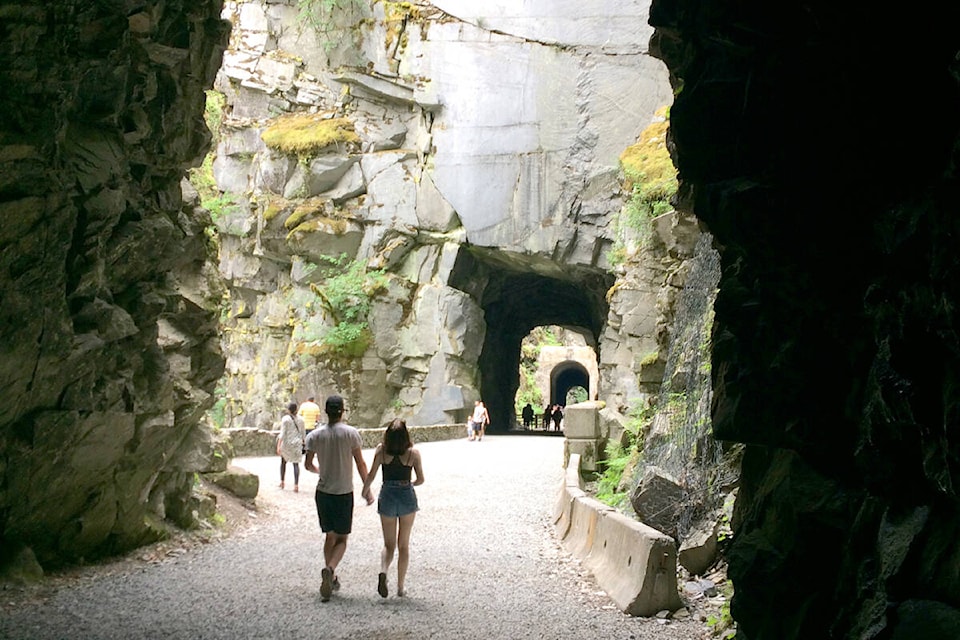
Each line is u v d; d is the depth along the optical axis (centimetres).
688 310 1361
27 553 802
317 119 3275
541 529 1220
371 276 3155
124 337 852
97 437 826
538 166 3117
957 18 343
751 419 466
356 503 1466
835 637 395
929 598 329
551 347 6262
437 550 1063
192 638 650
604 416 1784
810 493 439
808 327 438
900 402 344
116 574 862
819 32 403
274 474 1738
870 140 394
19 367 722
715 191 466
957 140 302
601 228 3045
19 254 697
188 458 1080
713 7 460
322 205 3200
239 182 3309
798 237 428
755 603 459
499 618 725
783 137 435
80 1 707
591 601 784
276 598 789
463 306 3159
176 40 858
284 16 3344
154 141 903
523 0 3170
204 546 1042
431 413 3103
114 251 841
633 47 3073
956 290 302
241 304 3362
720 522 873
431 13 3231
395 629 688
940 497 341
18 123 685
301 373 3077
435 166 3194
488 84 3177
